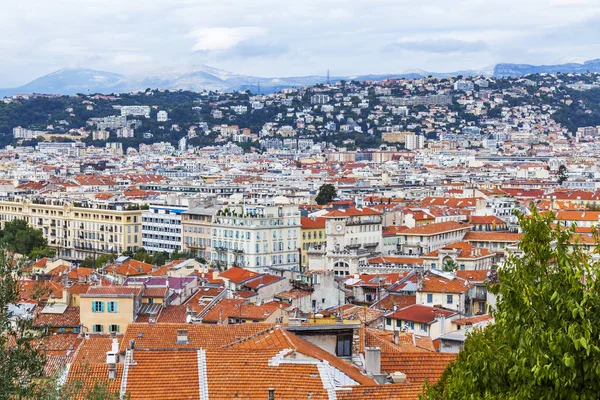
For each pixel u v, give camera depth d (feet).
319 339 589.73
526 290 410.31
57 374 491.72
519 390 395.75
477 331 492.13
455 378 426.10
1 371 450.30
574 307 396.37
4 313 472.85
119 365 530.27
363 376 530.27
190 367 512.22
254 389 494.59
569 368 386.11
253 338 593.42
